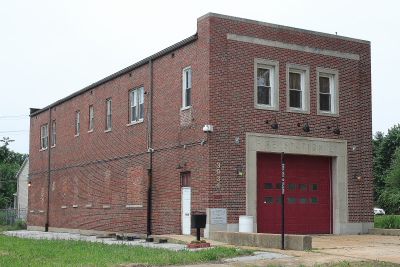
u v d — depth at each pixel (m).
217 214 21.50
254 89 22.91
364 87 25.95
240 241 19.30
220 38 22.34
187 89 23.75
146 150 26.33
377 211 58.31
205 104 22.02
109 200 29.77
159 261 14.82
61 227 35.75
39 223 39.47
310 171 24.44
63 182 36.00
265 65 23.41
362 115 25.70
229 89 22.31
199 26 22.73
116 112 29.73
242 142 22.38
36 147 41.16
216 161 21.75
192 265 14.50
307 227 24.03
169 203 24.19
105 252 17.39
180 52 24.06
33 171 41.34
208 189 21.50
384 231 24.23
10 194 80.38
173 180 23.98
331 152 24.59
